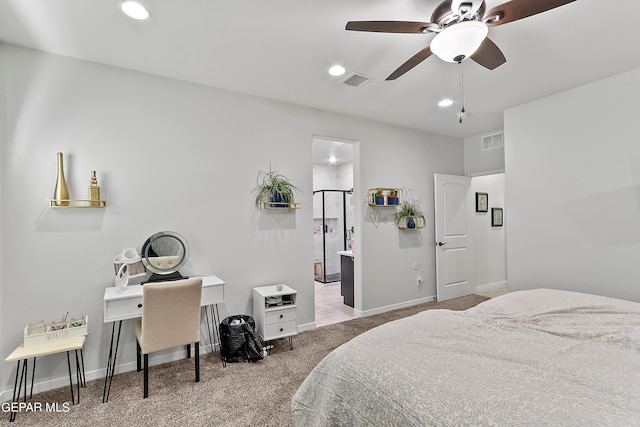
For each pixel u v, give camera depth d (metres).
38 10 1.80
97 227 2.44
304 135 3.46
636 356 1.24
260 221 3.18
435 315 1.77
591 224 2.86
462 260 4.82
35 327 2.11
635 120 2.60
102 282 2.44
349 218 6.89
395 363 1.24
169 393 2.17
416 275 4.43
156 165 2.68
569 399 0.94
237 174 3.05
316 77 2.73
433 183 4.64
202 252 2.87
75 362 2.33
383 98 3.24
